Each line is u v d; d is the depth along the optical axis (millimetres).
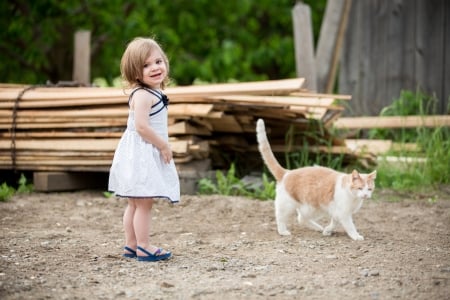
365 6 12719
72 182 9047
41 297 4234
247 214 7383
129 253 5426
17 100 9180
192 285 4559
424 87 12086
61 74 16969
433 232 6547
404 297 4297
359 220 7180
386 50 12516
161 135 5266
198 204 7785
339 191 6152
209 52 20016
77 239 6105
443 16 11844
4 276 4707
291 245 5930
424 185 9211
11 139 9172
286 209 6430
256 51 19797
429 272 4918
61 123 8898
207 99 8188
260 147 6617
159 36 16703
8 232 6336
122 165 5180
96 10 16797
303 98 8844
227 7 19781
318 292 4398
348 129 11180
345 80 13086
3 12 16172
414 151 10055
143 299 4227
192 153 8391
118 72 17750
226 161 9672
